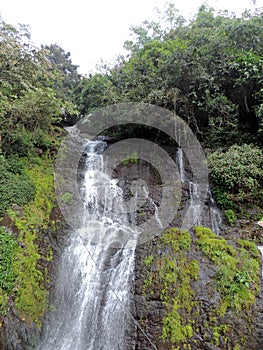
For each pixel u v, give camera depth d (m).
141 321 4.94
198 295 4.97
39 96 7.56
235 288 4.95
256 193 7.48
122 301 5.32
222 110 8.46
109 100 10.45
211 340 4.51
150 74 9.67
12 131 8.30
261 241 6.55
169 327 4.74
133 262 5.88
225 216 7.39
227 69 8.73
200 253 5.64
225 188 7.75
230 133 8.81
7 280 5.27
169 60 9.09
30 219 6.62
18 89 8.21
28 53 8.32
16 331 4.84
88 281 5.96
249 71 8.24
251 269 5.27
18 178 7.53
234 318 4.66
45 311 5.27
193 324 4.70
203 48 9.05
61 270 6.00
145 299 5.18
